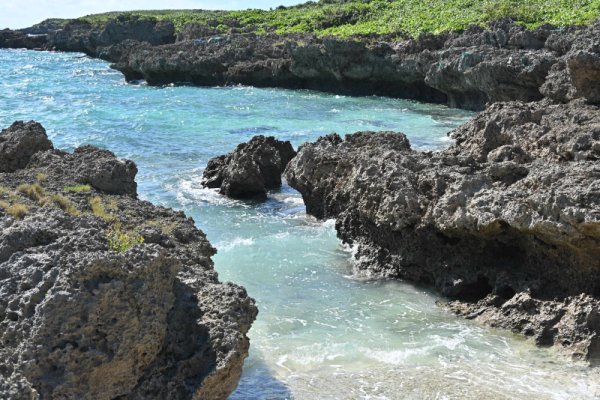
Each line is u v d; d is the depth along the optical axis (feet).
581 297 47.50
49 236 37.24
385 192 60.85
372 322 50.85
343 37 215.51
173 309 35.17
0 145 65.92
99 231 38.99
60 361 30.04
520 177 58.75
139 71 249.14
